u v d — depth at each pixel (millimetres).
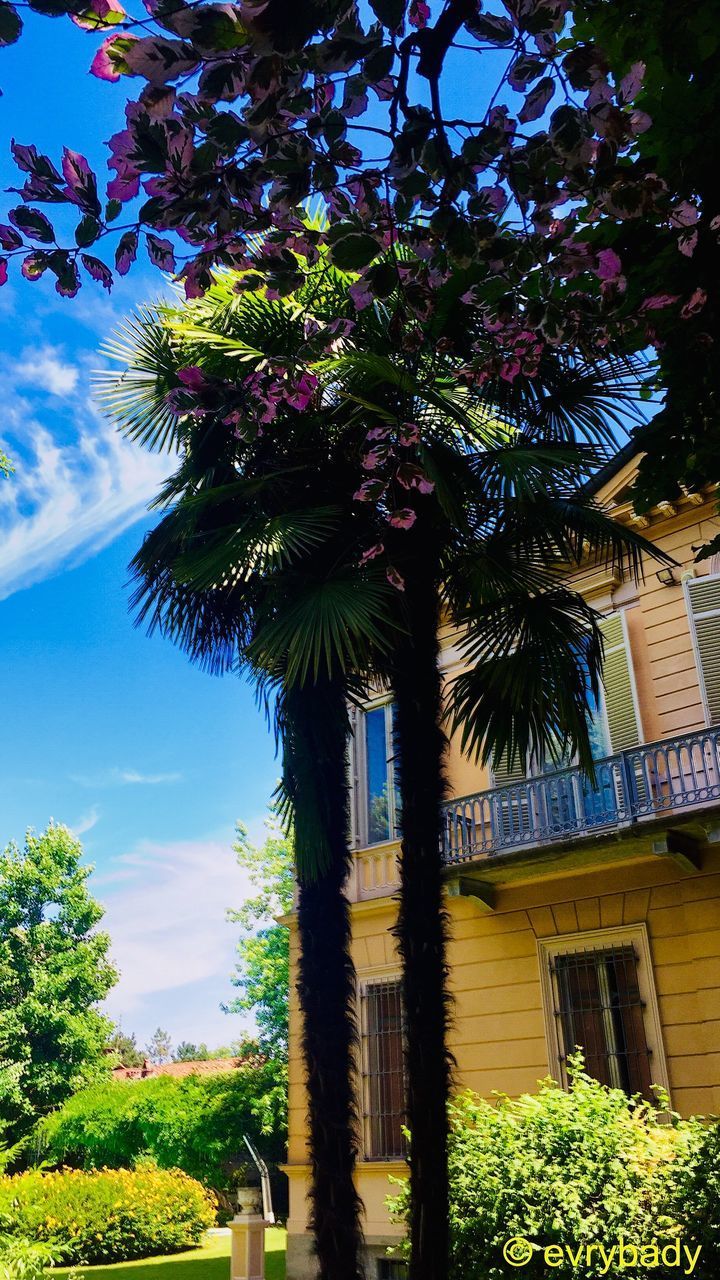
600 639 6852
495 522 6910
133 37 2406
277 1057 28969
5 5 2314
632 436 4719
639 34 3518
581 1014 10836
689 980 10109
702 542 11656
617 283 3803
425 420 6777
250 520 6852
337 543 6848
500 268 3451
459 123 2961
